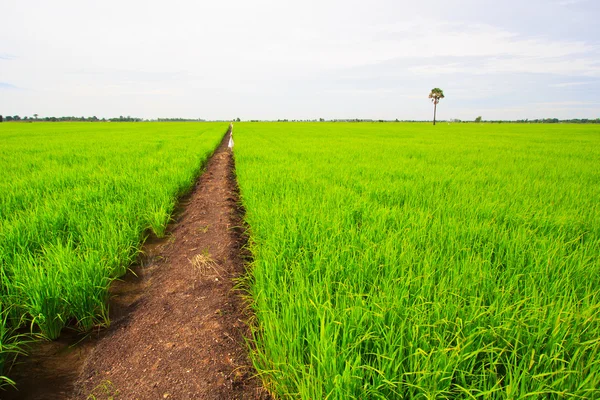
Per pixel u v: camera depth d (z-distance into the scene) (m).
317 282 2.71
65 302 2.73
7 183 6.35
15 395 2.15
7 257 3.19
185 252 4.39
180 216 6.29
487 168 9.44
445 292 2.36
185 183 7.77
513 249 3.37
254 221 4.68
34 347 2.62
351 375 1.71
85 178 7.32
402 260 3.01
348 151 14.36
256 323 2.78
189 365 2.30
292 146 17.16
